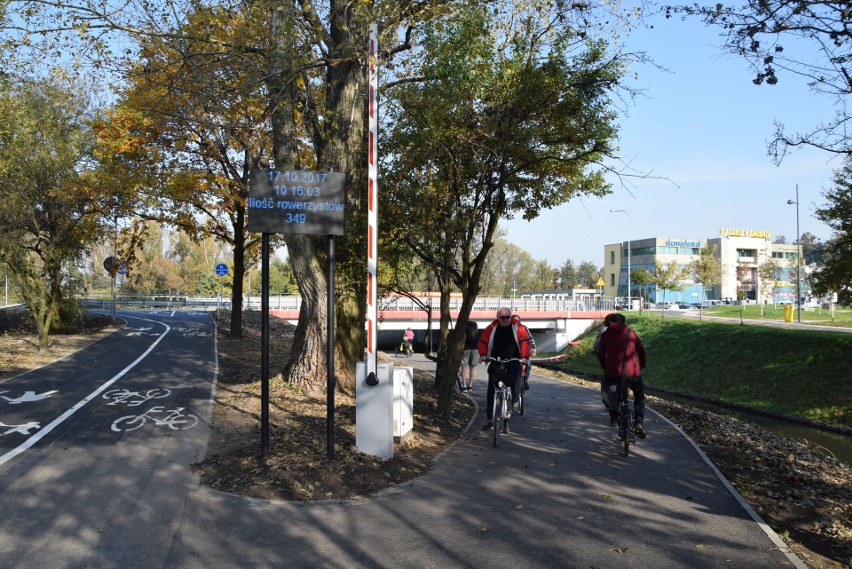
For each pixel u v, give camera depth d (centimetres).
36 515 577
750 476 768
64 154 1939
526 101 995
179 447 836
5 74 1252
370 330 779
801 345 2727
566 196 1157
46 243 2000
